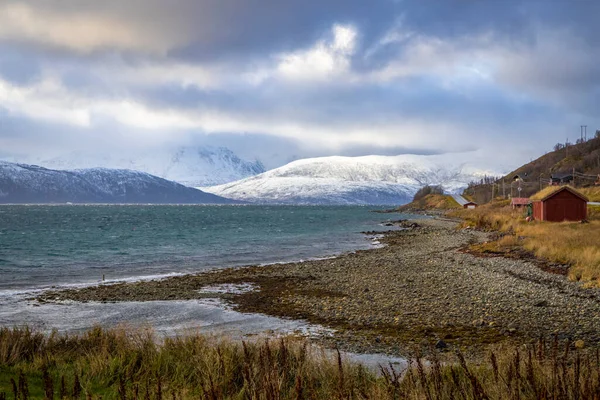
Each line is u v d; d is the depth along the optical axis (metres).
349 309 19.86
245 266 36.62
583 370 7.26
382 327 16.83
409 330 16.25
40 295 25.03
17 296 24.77
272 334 16.16
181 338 12.92
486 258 35.19
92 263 39.69
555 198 64.69
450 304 19.97
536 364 7.90
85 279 31.12
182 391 8.69
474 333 15.58
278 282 27.77
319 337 15.70
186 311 20.80
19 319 19.61
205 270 34.81
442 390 7.05
